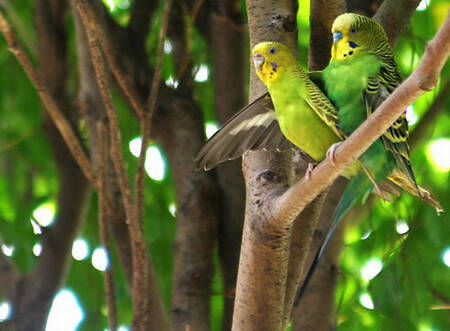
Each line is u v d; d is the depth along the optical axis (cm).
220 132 962
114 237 1130
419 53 1477
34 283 1185
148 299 1055
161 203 1481
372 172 904
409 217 1325
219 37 1272
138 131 1505
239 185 1217
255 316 902
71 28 1470
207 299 1163
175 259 1187
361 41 927
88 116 1138
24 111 1511
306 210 999
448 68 1439
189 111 1254
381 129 756
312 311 1129
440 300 1281
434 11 1480
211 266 1180
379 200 1445
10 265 1195
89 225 1452
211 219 1199
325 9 1028
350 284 1405
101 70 952
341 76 905
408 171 927
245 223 892
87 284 1405
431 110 1300
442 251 1284
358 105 896
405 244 1295
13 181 1488
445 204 1268
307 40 1509
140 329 988
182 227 1195
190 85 1285
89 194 1256
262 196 880
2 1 1331
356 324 1344
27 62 1002
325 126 888
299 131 898
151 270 1096
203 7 1344
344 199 927
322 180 812
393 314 1268
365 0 1227
